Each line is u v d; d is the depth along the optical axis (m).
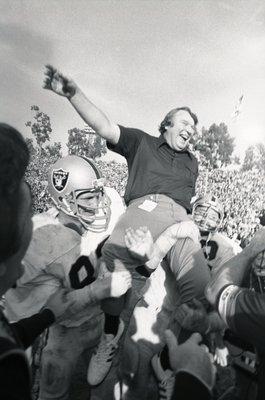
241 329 0.83
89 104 1.50
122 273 1.51
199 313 1.24
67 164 1.52
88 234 1.59
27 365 0.46
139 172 1.67
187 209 1.72
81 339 1.58
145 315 1.72
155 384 1.75
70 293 1.40
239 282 1.02
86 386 1.74
